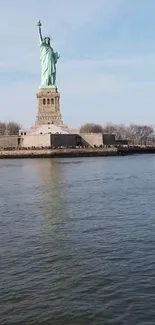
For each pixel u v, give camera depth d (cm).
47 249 3659
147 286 2820
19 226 4556
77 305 2583
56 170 12025
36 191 7381
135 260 3322
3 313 2509
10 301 2652
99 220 4788
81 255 3481
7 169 12838
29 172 11481
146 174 10450
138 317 2425
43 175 10500
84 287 2834
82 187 7888
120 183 8481
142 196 6531
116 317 2434
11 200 6369
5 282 2938
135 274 3033
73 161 16850
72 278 2983
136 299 2638
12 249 3681
